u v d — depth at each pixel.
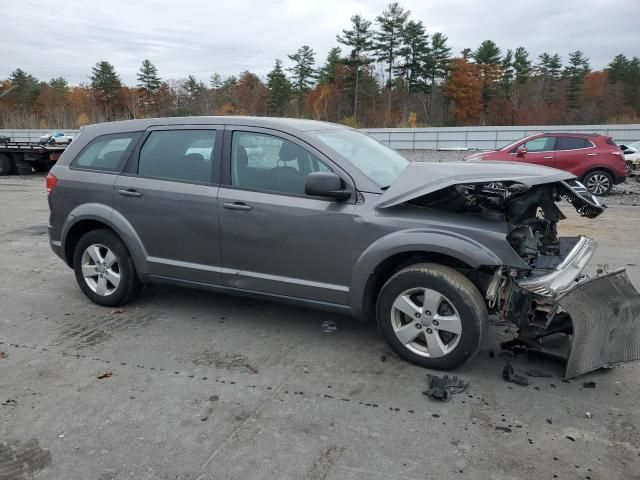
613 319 3.72
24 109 77.88
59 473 2.79
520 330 3.77
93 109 74.94
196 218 4.52
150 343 4.39
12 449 2.99
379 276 4.08
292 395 3.55
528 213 4.55
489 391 3.59
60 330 4.68
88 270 5.21
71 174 5.17
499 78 73.62
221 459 2.89
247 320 4.89
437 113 72.38
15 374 3.86
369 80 69.44
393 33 68.75
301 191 4.16
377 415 3.31
